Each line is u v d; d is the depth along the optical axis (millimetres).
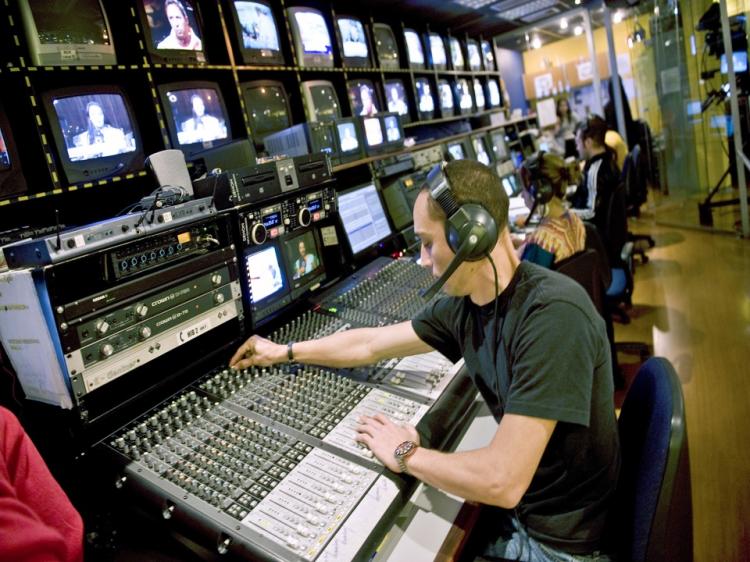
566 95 8688
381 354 1345
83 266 1105
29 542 702
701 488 2021
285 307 1755
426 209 1076
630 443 1135
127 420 1217
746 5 4133
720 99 4641
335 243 1979
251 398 1289
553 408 937
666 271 4301
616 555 1101
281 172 1649
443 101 4516
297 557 845
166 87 1894
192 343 1437
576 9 6539
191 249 1312
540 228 2107
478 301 1141
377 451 1055
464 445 1275
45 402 1112
